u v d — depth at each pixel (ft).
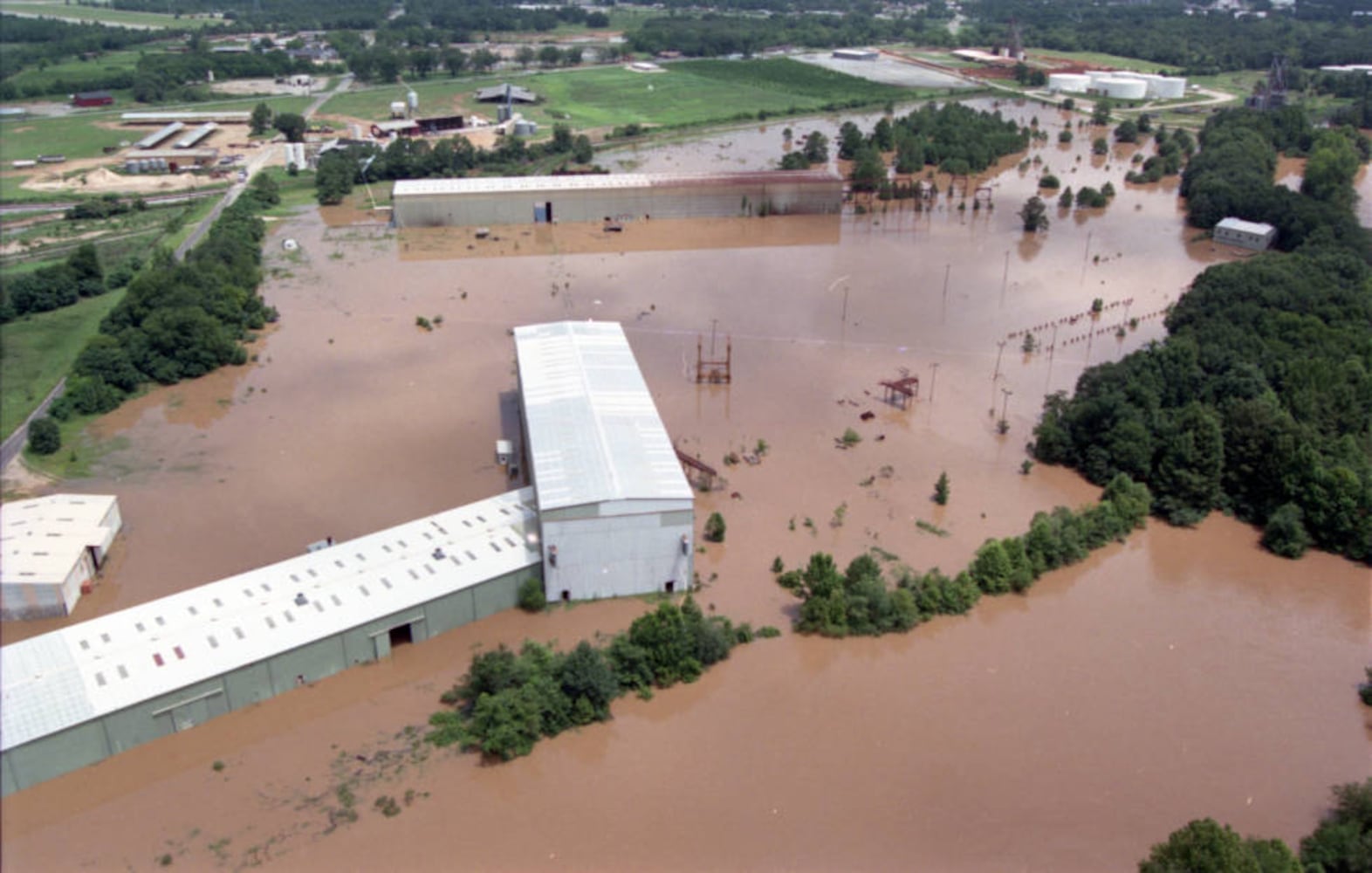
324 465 412.77
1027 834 246.88
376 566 321.93
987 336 557.74
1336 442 399.65
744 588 339.98
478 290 617.21
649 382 493.36
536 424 370.32
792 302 605.31
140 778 260.01
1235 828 250.37
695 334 554.05
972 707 288.71
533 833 244.22
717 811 251.60
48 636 284.82
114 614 296.30
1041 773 266.16
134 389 476.13
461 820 248.11
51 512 352.69
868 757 269.85
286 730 276.82
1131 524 380.58
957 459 427.74
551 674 282.56
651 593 336.49
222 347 501.97
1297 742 279.28
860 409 470.39
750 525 375.66
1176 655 313.53
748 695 291.99
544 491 322.75
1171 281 646.74
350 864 234.99
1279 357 464.24
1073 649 315.37
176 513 377.30
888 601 321.93
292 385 487.20
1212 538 380.37
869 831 246.47
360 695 290.56
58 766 258.37
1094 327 572.51
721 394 482.28
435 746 271.69
